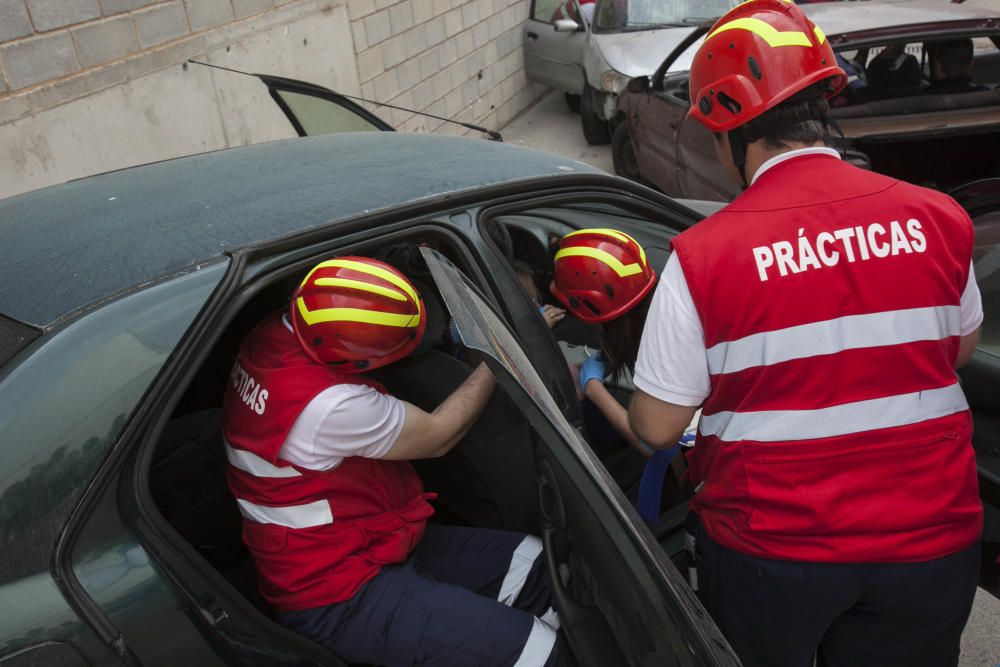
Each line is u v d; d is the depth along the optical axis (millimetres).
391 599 1550
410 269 2078
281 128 5602
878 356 1318
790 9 1454
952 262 1347
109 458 1246
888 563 1367
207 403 2080
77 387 1257
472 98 7898
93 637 1172
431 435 1582
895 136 4223
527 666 1563
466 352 2010
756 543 1401
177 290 1373
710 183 4773
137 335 1318
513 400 1216
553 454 1198
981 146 4816
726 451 1415
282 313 1600
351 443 1481
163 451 1878
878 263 1313
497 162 1992
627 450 2172
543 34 8234
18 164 3965
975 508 1426
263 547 1530
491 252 1728
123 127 4445
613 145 6477
